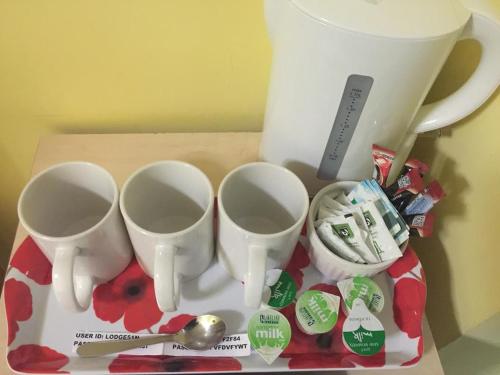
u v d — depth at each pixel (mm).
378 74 413
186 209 523
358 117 466
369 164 538
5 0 491
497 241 472
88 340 478
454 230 562
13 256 516
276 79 481
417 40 381
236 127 705
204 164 633
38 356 467
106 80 604
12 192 775
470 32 424
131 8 510
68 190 486
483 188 498
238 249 458
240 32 550
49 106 638
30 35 533
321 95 447
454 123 554
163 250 420
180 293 513
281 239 434
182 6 513
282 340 459
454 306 567
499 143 471
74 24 523
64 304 402
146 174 466
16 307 486
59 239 408
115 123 682
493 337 520
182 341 472
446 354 607
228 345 477
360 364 471
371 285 491
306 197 469
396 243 471
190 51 570
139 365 460
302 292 526
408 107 465
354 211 485
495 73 451
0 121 652
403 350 494
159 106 656
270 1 441
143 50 563
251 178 492
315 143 507
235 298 515
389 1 399
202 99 648
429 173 625
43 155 628
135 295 510
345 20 382
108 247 461
